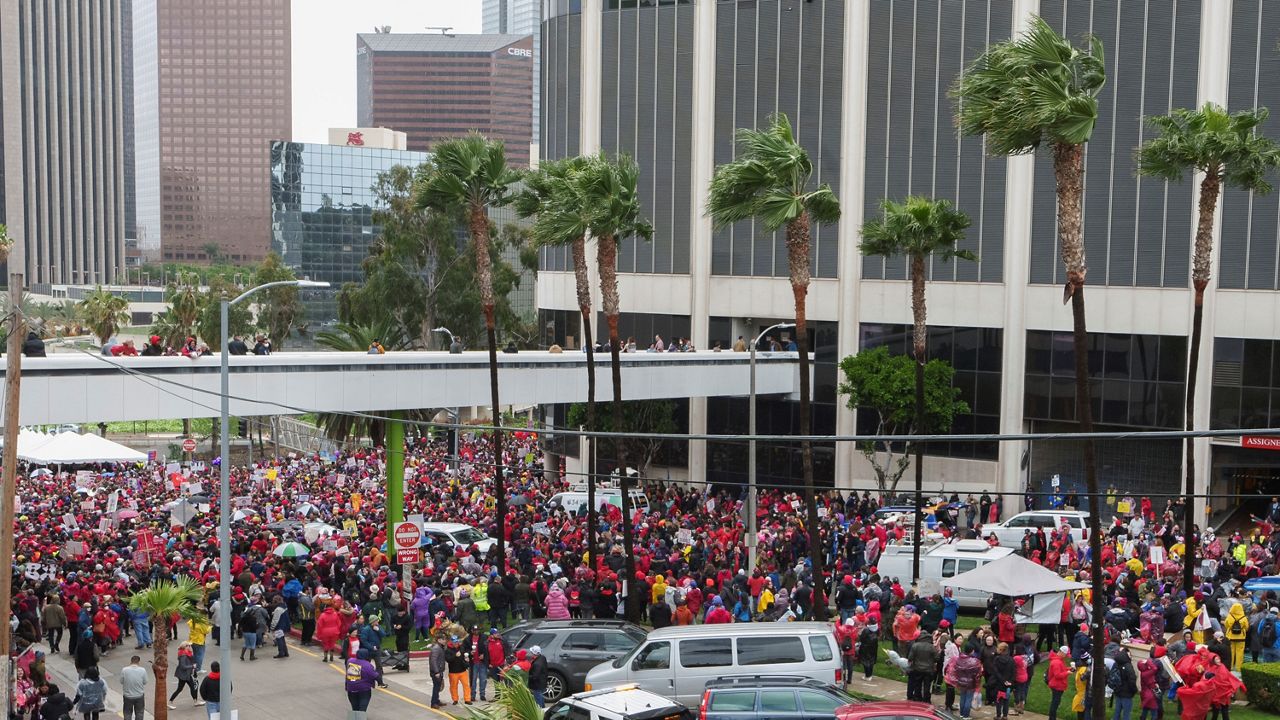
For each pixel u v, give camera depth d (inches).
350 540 1628.9
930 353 2198.6
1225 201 1934.1
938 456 2196.1
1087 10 2037.4
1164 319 1995.6
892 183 2218.3
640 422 2368.4
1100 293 2044.8
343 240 7081.7
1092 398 2064.5
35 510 1875.0
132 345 1544.0
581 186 1368.1
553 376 1894.7
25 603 1269.7
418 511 1828.2
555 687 1025.5
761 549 1535.4
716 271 2412.6
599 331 2559.1
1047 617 1090.7
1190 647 948.6
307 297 6948.8
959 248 2156.7
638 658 948.0
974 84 956.6
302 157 6943.9
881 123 2222.0
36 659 1003.9
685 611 1178.0
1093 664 925.2
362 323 3491.6
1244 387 1936.5
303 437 3356.3
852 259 2258.9
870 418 2262.6
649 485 2258.9
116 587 1337.4
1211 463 1987.0
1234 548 1584.6
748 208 1233.4
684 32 2417.6
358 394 1646.2
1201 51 1953.7
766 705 799.1
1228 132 1216.2
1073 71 930.1
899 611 1109.7
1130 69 2005.4
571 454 2551.7
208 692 1000.9
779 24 2315.5
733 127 2374.5
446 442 3149.6
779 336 2383.1
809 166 1242.6
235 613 1300.4
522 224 5334.6
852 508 1966.0
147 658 1288.1
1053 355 2092.8
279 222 6934.1
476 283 3489.2
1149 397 2015.3
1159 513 2023.9
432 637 1112.8
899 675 1107.9
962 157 2149.4
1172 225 1983.3
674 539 1630.2
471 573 1363.2
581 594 1286.9
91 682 974.4
